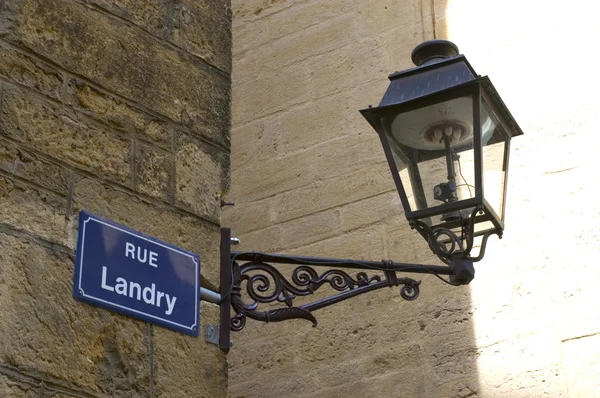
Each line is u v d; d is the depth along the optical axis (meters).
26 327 3.92
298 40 8.83
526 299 7.03
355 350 7.51
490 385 6.92
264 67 8.88
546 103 7.52
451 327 7.20
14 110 4.20
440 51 5.32
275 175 8.42
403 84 5.06
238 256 4.77
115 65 4.64
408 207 4.87
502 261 7.19
